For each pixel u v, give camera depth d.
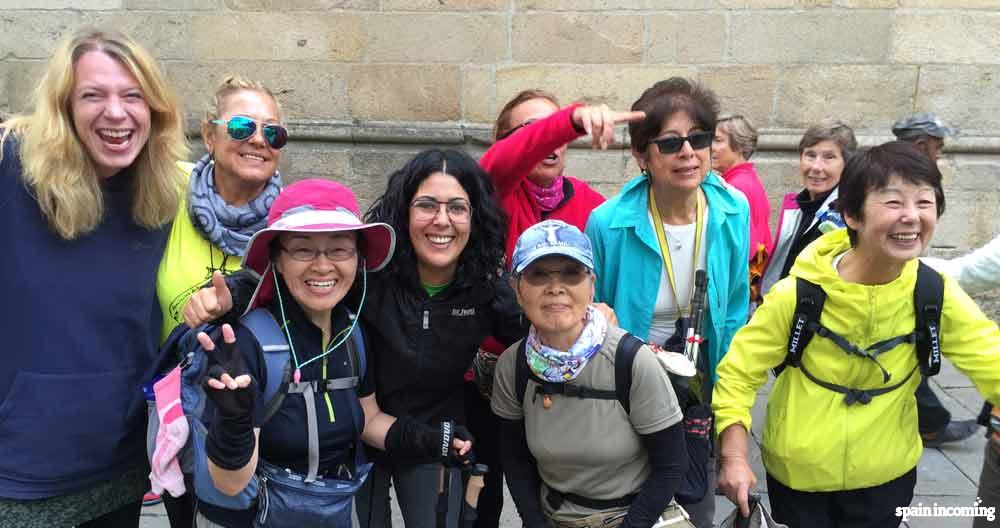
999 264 2.49
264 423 1.98
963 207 5.73
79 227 2.10
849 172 2.22
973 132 5.66
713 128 2.49
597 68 5.65
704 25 5.57
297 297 2.04
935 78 5.60
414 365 2.27
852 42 5.57
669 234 2.62
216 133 2.38
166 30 5.70
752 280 3.96
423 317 2.26
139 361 2.23
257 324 2.02
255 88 2.48
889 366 2.29
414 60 5.71
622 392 2.14
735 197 2.68
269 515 2.02
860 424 2.30
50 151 2.02
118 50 2.07
